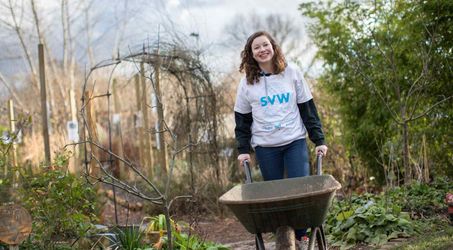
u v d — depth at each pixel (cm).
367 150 869
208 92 877
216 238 684
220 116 912
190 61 857
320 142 430
